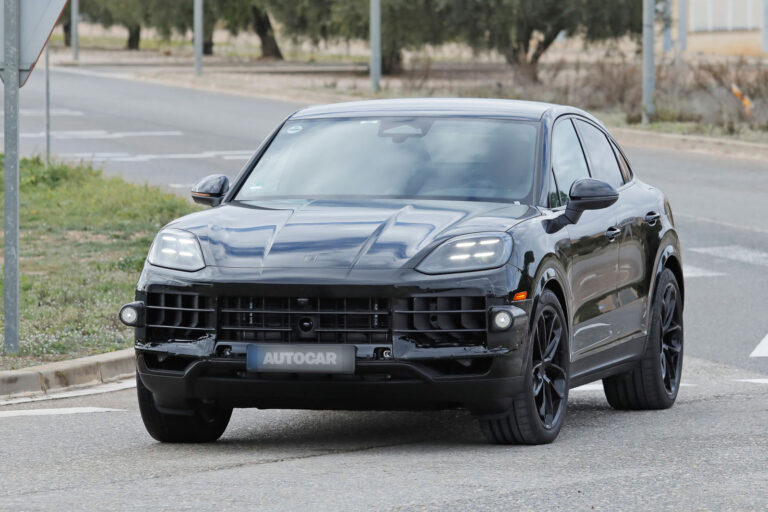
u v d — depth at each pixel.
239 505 12.48
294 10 134.12
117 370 22.08
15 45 21.88
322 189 17.28
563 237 16.55
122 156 57.19
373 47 89.56
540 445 15.97
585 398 20.73
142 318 15.64
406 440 16.61
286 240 15.44
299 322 14.89
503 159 17.34
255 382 14.93
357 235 15.41
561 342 16.33
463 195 16.92
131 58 149.38
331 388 14.80
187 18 155.12
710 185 48.56
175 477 13.98
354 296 14.79
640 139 64.00
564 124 18.59
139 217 39.41
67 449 15.98
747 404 19.48
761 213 42.03
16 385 20.41
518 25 109.06
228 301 15.11
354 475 13.93
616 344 18.25
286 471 14.23
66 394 20.52
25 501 12.79
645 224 19.45
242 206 16.91
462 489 13.16
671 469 14.30
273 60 149.62
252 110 80.25
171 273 15.46
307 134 18.33
